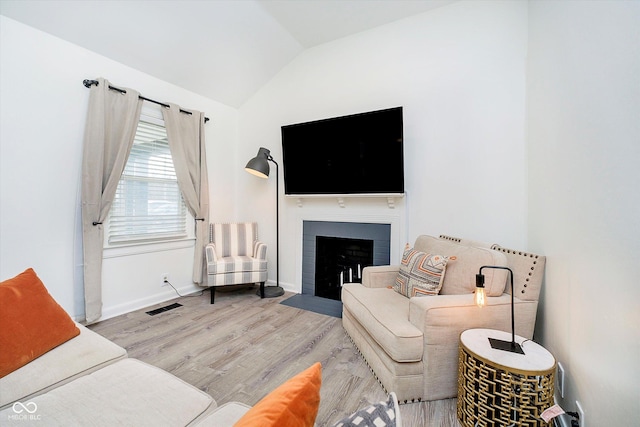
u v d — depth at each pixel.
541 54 1.95
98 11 2.29
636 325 0.88
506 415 1.23
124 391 1.00
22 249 2.19
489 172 2.47
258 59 3.38
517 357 1.29
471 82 2.55
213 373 1.81
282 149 3.41
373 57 3.05
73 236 2.45
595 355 1.12
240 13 2.76
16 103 2.14
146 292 3.02
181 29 2.71
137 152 2.97
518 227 2.35
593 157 1.19
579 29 1.35
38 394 1.02
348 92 3.20
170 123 3.15
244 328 2.48
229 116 3.95
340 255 3.42
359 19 2.92
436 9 2.72
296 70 3.55
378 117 2.73
